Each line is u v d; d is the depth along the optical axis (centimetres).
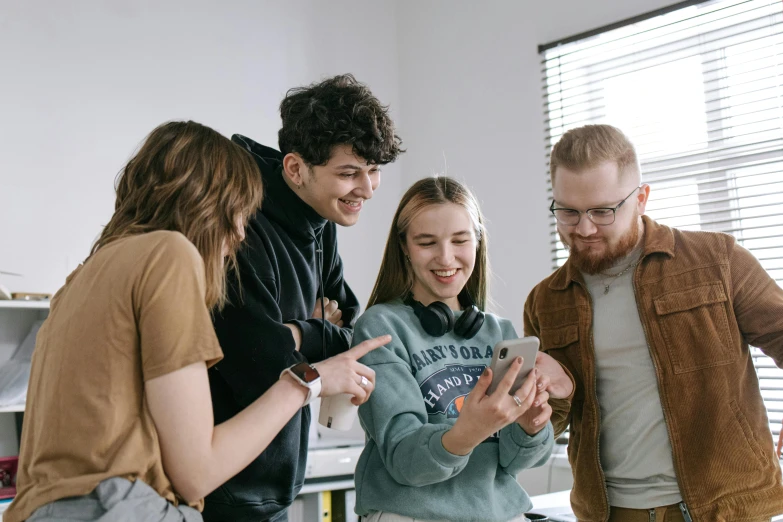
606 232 152
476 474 130
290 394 111
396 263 145
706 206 316
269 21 388
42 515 96
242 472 139
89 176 326
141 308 100
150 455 99
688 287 153
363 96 151
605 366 157
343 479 311
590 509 155
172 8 357
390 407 126
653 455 150
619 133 154
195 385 100
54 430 99
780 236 294
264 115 381
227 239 118
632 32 337
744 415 147
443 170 404
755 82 305
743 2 305
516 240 370
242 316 136
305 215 160
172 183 111
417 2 424
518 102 374
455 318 142
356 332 137
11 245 304
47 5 322
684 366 149
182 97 356
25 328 301
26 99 313
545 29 366
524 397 116
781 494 146
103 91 334
